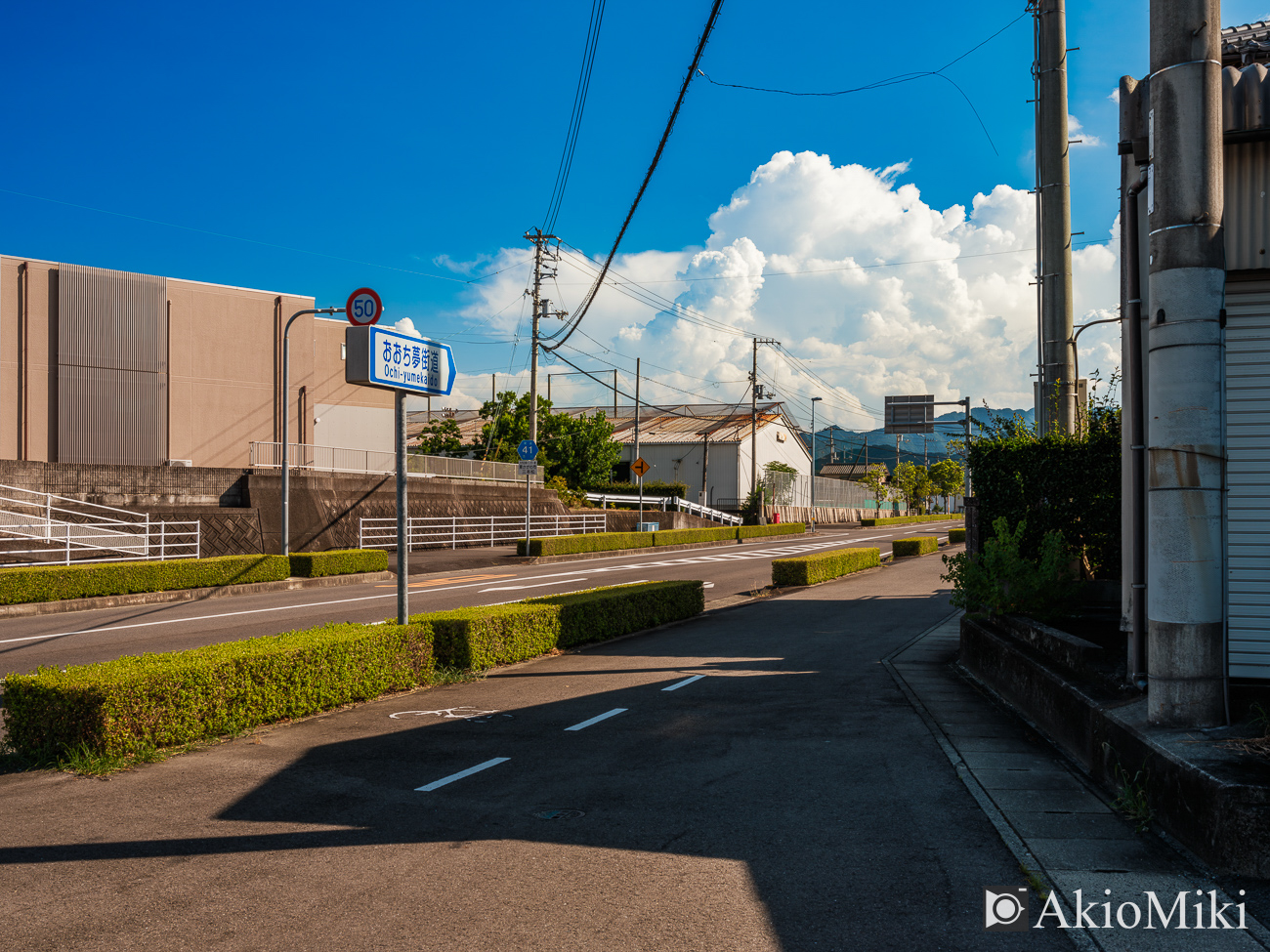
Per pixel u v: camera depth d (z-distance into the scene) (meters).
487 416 50.94
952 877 4.08
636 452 51.34
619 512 44.62
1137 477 6.68
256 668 7.14
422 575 24.81
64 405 28.91
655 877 4.07
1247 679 6.35
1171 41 5.37
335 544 29.14
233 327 32.53
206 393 31.80
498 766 6.09
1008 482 11.34
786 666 10.66
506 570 26.47
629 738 6.93
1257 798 4.02
